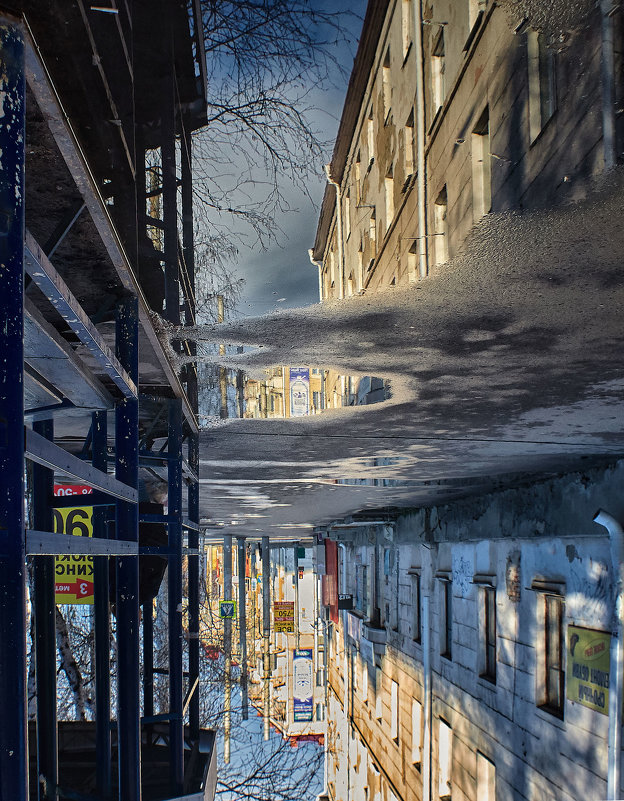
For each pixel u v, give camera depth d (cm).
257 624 2942
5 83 176
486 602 1017
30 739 672
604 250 279
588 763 688
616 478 661
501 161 599
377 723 1703
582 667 709
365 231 1234
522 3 374
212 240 441
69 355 282
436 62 882
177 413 556
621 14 340
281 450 677
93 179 264
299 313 355
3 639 161
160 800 526
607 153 345
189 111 448
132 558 366
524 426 561
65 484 870
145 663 739
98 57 251
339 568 2589
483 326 360
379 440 619
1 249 172
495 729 934
